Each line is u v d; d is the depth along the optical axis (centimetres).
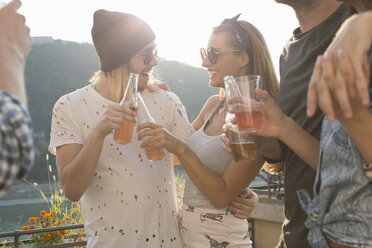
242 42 240
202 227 232
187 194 241
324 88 85
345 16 167
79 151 225
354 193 106
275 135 141
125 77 236
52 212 545
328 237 114
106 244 217
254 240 593
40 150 3341
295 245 178
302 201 126
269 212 561
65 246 440
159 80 273
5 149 75
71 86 4994
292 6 188
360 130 94
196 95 3941
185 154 209
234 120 149
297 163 177
